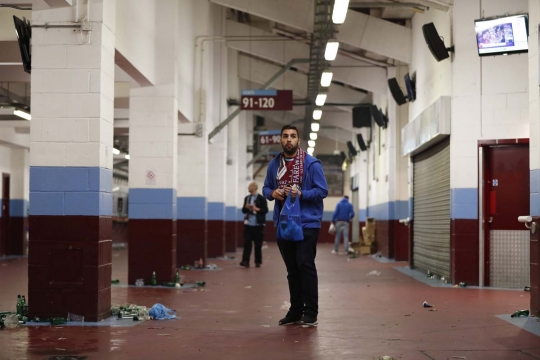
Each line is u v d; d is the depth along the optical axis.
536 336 6.48
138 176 12.20
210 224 21.55
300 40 21.02
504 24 10.44
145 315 7.63
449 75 12.08
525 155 11.56
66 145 7.60
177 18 12.66
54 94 7.66
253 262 19.02
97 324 7.21
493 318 7.70
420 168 15.51
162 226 12.05
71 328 6.96
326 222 36.91
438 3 11.90
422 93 14.81
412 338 6.37
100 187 7.58
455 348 5.87
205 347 5.87
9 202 22.25
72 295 7.44
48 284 7.46
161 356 5.48
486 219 11.68
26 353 5.59
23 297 7.70
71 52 7.70
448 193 12.51
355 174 32.97
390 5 14.57
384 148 20.89
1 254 21.77
